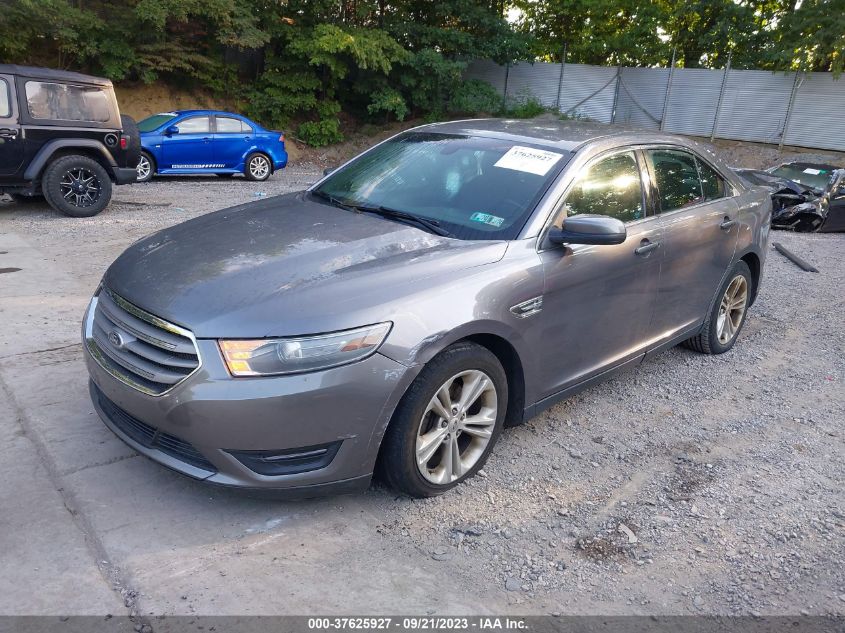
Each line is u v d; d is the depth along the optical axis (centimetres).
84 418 379
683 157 484
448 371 310
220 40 1977
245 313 279
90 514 299
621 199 413
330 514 314
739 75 2398
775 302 741
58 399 398
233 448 277
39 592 252
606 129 454
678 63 2705
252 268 310
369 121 2580
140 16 1814
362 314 286
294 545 291
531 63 2678
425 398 304
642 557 301
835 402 481
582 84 2684
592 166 396
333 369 278
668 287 451
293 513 312
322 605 258
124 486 321
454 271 321
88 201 969
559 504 336
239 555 281
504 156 401
